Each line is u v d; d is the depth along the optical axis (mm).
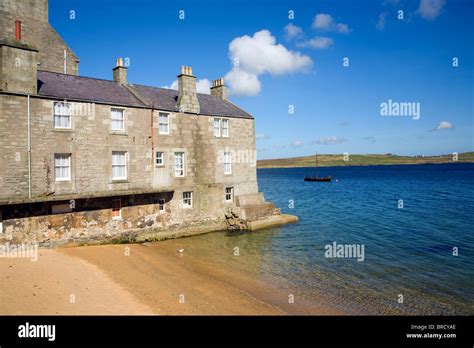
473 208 43031
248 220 30844
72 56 30109
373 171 171625
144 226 25359
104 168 22969
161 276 17625
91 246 21906
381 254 22797
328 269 19703
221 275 18484
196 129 28859
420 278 18109
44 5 28391
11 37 26375
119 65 27531
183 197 28031
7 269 15906
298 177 139250
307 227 32156
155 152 25875
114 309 12891
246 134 33281
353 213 40594
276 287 16797
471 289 16547
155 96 28094
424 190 69062
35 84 20062
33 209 20031
